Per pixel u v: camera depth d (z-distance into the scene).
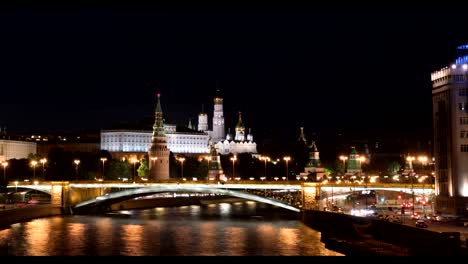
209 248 198.50
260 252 190.62
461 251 151.50
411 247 177.00
